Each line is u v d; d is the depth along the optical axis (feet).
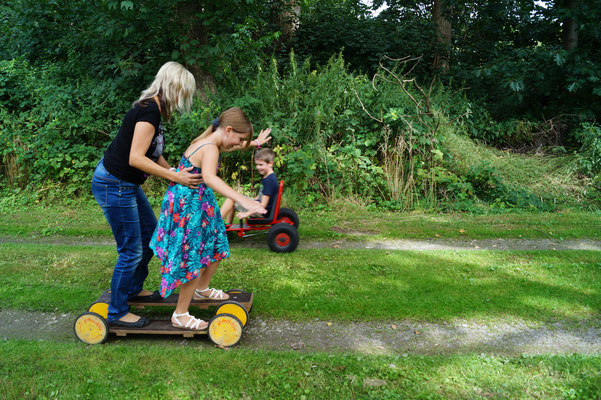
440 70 38.93
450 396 7.65
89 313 9.69
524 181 27.50
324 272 14.56
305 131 26.37
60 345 9.56
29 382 7.97
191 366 8.68
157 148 9.59
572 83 30.76
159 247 9.32
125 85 29.25
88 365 8.65
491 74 34.14
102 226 20.67
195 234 9.37
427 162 26.45
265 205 17.78
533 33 38.70
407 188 25.34
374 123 26.58
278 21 43.01
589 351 9.62
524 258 16.22
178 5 26.91
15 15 33.71
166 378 8.24
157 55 30.27
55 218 22.08
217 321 9.73
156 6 25.55
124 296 9.95
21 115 28.09
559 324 10.91
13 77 30.81
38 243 18.29
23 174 26.55
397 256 16.40
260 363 8.80
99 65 31.71
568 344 9.96
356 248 18.06
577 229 20.63
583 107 32.35
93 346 9.55
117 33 27.40
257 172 26.30
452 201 25.59
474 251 17.12
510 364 8.77
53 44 33.04
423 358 9.04
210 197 9.87
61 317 11.33
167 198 9.26
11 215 22.63
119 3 24.70
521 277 14.08
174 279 9.23
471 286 13.24
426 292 12.87
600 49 34.35
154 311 11.66
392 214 23.79
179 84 9.13
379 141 26.91
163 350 9.34
